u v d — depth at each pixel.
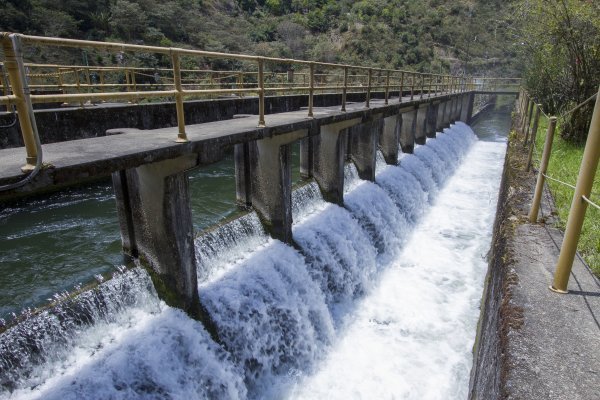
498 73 67.94
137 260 6.67
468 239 12.51
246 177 9.12
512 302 4.52
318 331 7.93
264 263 7.61
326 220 9.95
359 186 12.75
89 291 5.54
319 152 11.23
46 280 7.11
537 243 6.01
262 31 62.62
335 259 9.34
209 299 6.52
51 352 4.96
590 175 4.10
